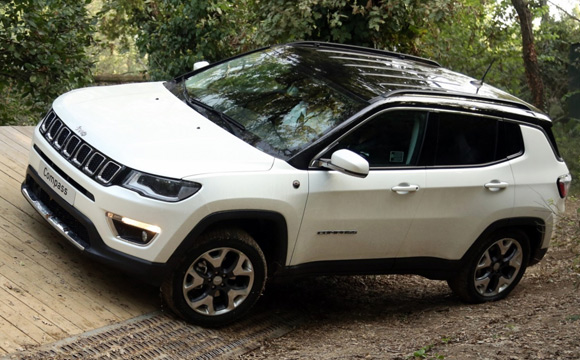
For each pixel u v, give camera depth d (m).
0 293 5.23
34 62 12.18
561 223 7.55
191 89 6.64
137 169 5.28
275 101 6.19
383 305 7.20
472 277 6.91
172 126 5.83
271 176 5.52
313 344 5.80
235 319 5.77
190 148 5.54
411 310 7.05
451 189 6.33
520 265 7.21
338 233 5.93
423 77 6.84
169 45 13.93
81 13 12.31
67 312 5.28
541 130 7.00
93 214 5.39
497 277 7.15
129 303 5.71
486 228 6.70
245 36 12.49
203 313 5.63
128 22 15.34
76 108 6.12
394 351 5.50
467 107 6.49
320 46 7.26
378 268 6.34
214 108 6.18
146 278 5.33
